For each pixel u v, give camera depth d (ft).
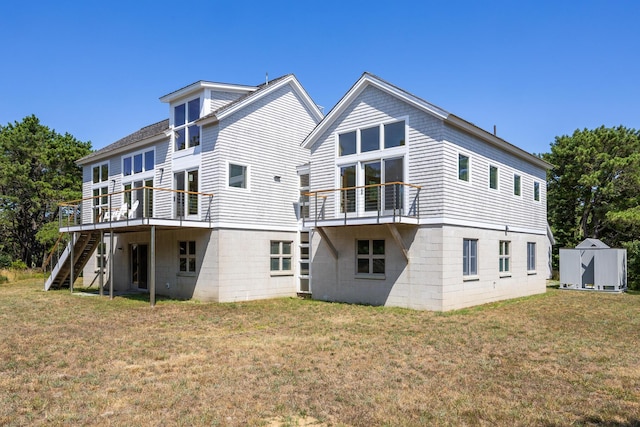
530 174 67.41
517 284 61.77
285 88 65.62
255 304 53.67
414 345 31.24
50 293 66.54
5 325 39.86
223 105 62.08
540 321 41.19
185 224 54.44
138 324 40.40
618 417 18.71
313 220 51.83
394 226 47.06
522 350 29.86
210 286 56.44
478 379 23.58
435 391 21.71
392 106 50.85
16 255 138.92
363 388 22.15
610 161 102.89
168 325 39.91
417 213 48.26
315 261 57.06
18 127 130.82
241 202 58.80
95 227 60.75
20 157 126.93
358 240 53.21
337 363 26.58
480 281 53.01
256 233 60.08
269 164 62.69
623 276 74.08
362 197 52.44
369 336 34.32
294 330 37.09
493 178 57.16
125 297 60.90
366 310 47.19
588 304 54.13
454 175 48.60
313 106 68.85
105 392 21.76
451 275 47.42
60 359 28.02
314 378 23.71
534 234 67.72
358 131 53.57
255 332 36.45
